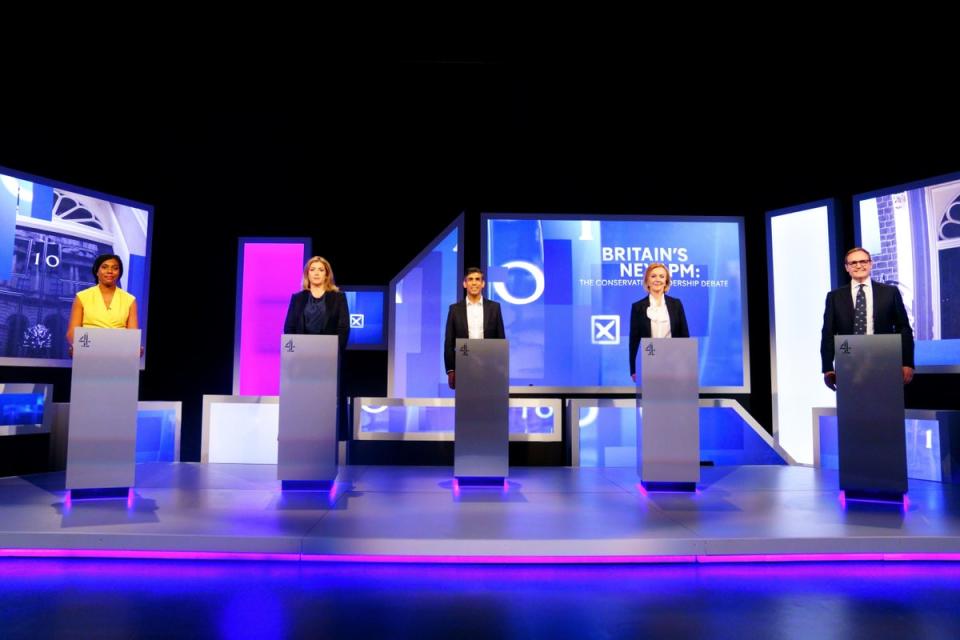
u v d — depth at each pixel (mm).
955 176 4984
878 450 3551
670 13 5074
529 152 6191
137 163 6109
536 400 5578
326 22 5172
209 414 5324
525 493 3836
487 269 6004
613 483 4215
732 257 6023
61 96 5586
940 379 5117
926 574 2658
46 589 2443
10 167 5367
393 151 6328
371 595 2396
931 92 5176
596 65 5672
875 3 4891
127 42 5258
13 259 5191
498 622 2162
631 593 2438
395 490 3918
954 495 3830
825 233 5656
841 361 3668
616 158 6141
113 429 3547
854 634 2082
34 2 4820
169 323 6227
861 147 5547
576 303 5980
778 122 5934
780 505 3492
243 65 5590
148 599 2346
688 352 3834
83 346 3527
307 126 6359
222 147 6348
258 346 6258
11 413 4488
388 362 6160
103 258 3836
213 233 6332
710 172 6102
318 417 3760
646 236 6031
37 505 3387
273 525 2984
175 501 3508
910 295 5180
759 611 2271
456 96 6234
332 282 4137
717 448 5590
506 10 5066
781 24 5129
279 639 2014
